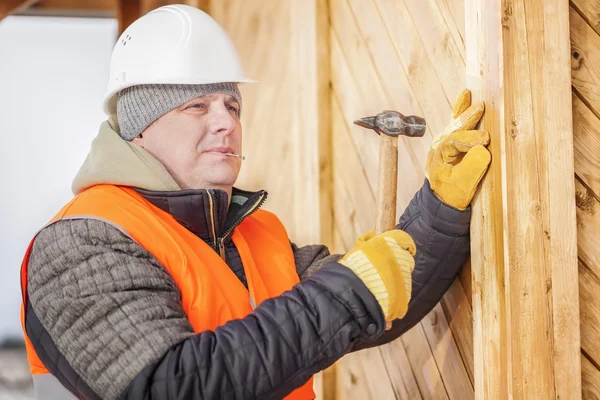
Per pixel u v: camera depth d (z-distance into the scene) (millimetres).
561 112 1418
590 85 1474
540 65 1411
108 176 1469
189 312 1359
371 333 1251
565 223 1416
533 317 1389
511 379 1377
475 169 1441
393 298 1256
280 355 1206
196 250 1449
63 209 1415
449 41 1703
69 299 1259
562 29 1426
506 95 1390
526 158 1397
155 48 1534
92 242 1313
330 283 1257
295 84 2434
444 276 1600
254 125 2814
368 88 2070
